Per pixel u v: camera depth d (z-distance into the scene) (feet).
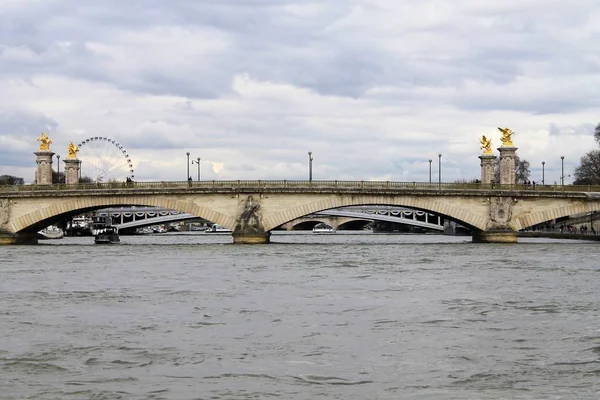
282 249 469.57
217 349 152.97
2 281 270.46
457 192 521.65
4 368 139.13
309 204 515.09
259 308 202.28
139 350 152.25
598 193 519.60
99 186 527.40
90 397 121.80
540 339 162.30
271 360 144.36
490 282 263.29
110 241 611.47
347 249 467.93
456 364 141.38
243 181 517.14
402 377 132.77
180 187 519.60
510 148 601.62
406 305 207.31
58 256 408.87
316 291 237.86
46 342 159.94
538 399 120.16
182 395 122.52
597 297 223.30
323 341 160.25
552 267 323.57
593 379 131.34
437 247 487.61
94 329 173.58
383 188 514.68
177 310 199.41
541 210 525.34
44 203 528.22
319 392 123.95
